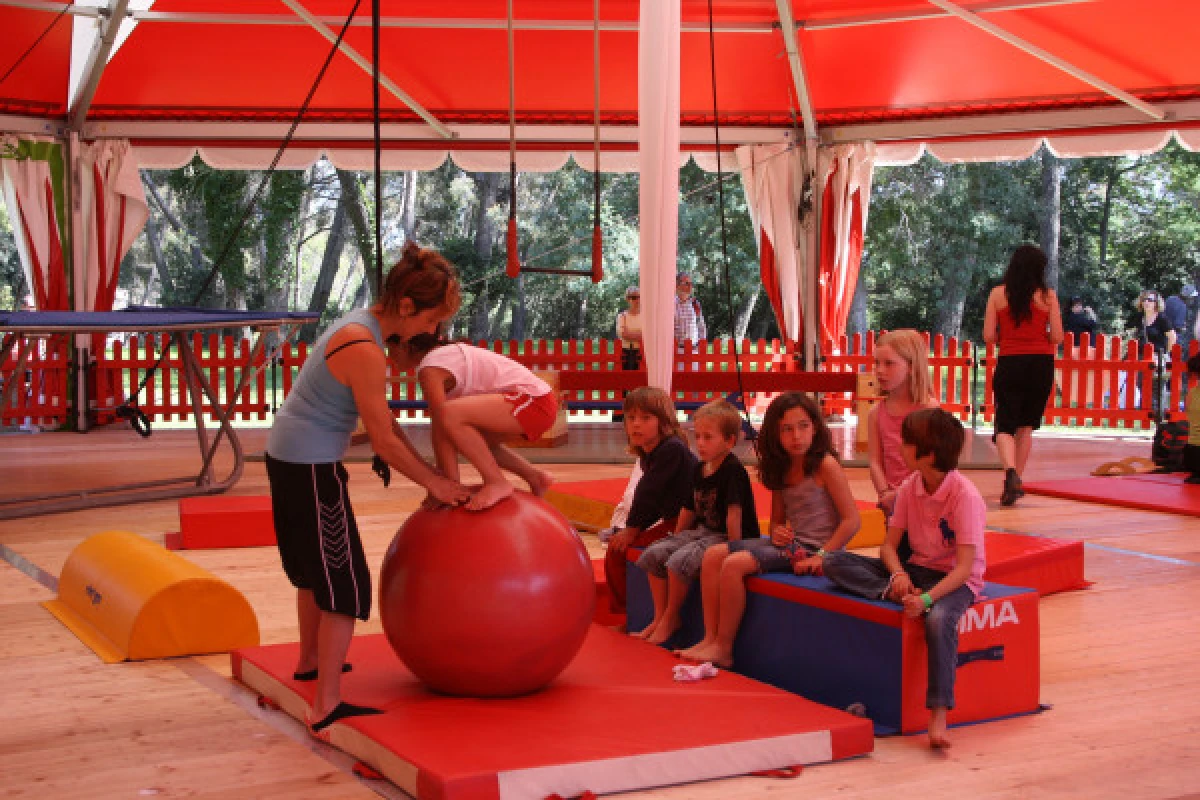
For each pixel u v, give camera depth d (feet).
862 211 41.81
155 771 10.89
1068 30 35.35
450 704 11.57
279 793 10.31
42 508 25.00
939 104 39.78
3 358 23.70
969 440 33.86
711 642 13.80
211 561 20.52
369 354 11.19
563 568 11.55
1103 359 41.39
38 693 13.34
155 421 45.57
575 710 11.41
